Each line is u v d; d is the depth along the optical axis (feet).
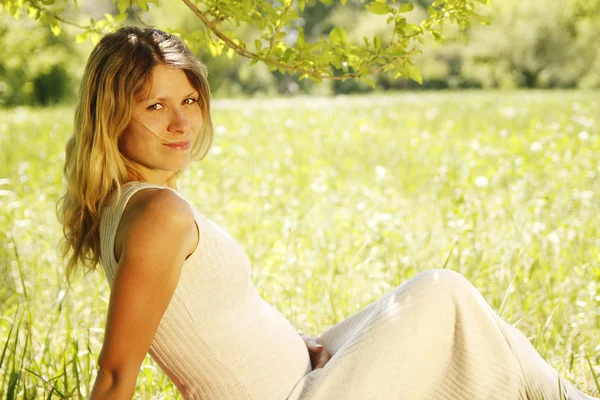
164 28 10.23
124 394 6.22
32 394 9.41
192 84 7.23
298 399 7.07
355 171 30.53
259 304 7.39
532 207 18.44
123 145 7.06
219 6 9.59
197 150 7.79
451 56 153.79
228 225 20.39
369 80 9.81
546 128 39.22
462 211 19.51
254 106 82.89
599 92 94.99
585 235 17.66
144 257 6.22
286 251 16.21
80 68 111.24
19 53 80.23
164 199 6.44
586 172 24.95
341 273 15.74
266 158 33.42
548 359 11.19
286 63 9.85
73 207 7.29
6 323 12.95
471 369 7.07
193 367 6.95
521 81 145.79
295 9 9.79
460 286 7.29
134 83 6.80
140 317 6.20
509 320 12.42
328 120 53.26
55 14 10.65
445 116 56.44
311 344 8.25
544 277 14.39
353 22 177.27
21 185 26.55
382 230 18.07
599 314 12.86
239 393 6.95
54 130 43.55
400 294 7.30
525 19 140.87
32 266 16.11
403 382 6.98
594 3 36.14
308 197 24.68
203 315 6.79
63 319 13.62
